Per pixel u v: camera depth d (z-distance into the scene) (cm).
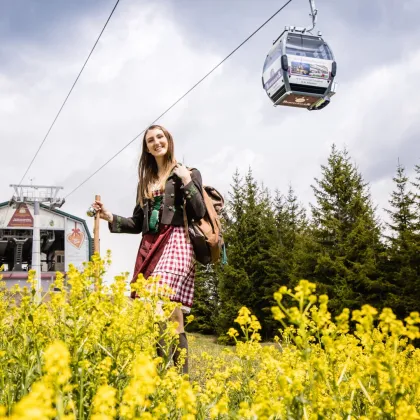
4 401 212
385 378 184
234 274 3288
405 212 2547
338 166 2855
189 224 408
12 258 5097
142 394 139
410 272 2266
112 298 259
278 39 1474
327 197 2853
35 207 3203
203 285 3866
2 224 4169
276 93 1473
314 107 1504
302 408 182
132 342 245
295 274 2844
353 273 2464
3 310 284
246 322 255
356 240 2570
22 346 253
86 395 196
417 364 315
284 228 3878
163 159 429
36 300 270
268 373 254
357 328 175
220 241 413
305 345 171
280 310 171
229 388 258
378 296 2472
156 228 408
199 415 213
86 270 251
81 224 4372
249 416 171
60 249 4506
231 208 3612
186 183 400
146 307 260
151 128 429
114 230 441
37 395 108
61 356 127
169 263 386
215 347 1418
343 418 189
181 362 346
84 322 239
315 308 181
